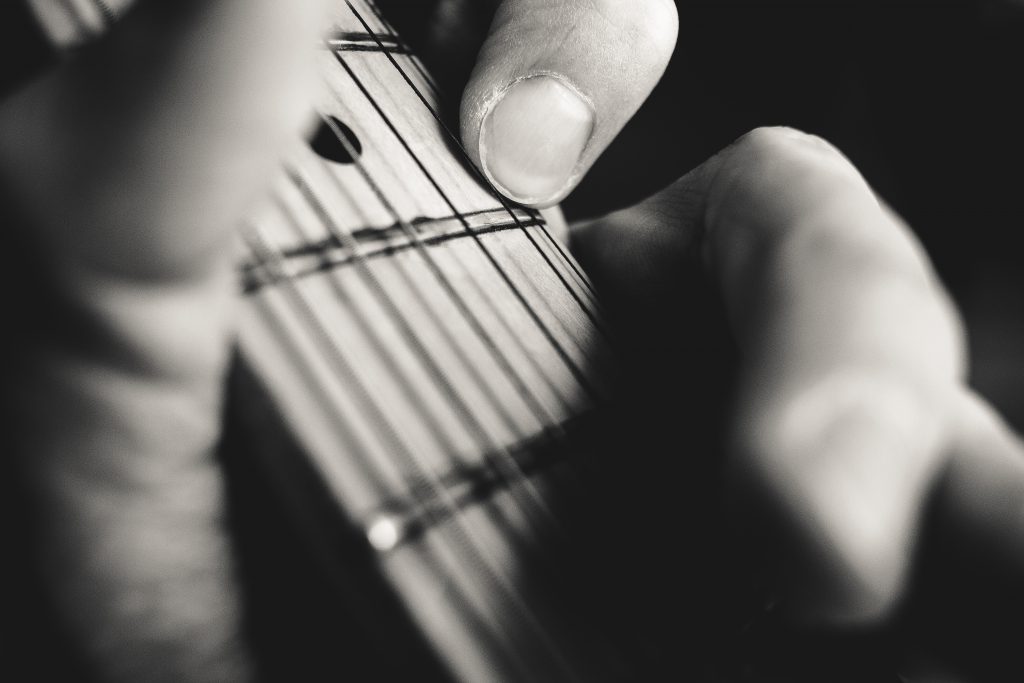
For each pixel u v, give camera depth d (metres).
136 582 0.14
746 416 0.15
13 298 0.14
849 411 0.14
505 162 0.18
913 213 0.38
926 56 0.39
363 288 0.16
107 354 0.14
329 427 0.15
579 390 0.17
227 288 0.14
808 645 0.16
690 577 0.16
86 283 0.14
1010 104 0.37
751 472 0.14
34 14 0.15
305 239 0.16
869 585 0.14
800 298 0.15
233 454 0.15
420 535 0.15
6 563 0.14
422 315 0.16
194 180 0.14
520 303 0.17
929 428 0.14
